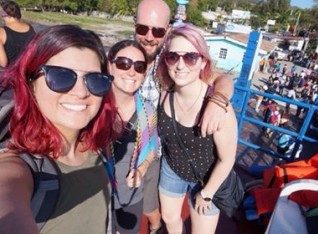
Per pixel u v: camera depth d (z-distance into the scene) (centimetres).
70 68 50
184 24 82
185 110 85
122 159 95
